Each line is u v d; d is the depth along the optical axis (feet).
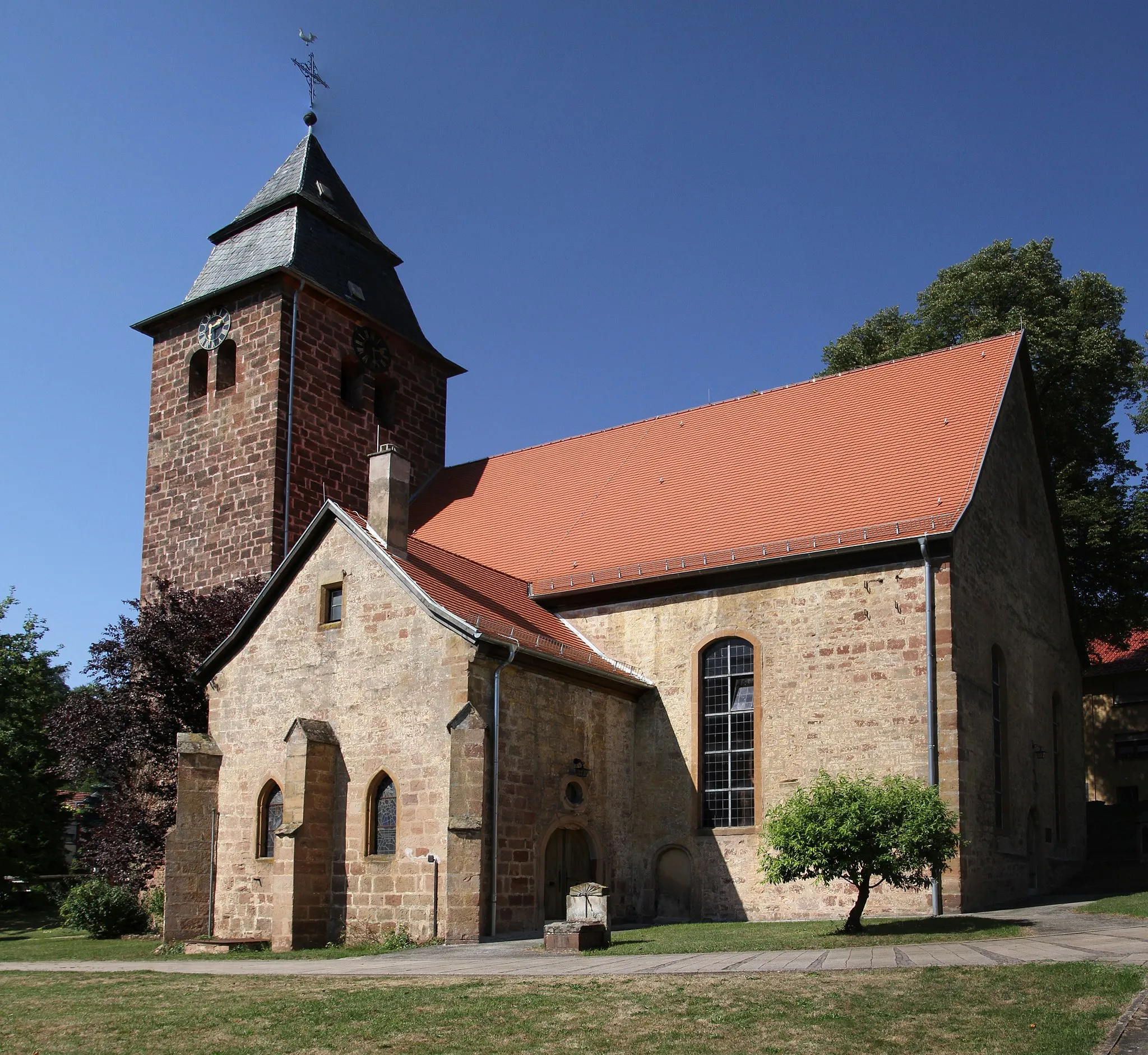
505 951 70.08
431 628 84.74
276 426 123.85
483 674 83.46
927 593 86.74
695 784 95.04
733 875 91.71
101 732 110.73
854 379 111.14
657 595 100.12
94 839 112.78
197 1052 43.11
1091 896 93.35
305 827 84.48
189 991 56.75
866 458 100.27
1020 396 108.68
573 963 60.90
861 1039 40.32
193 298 132.67
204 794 94.32
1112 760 161.17
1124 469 138.21
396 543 93.25
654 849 95.81
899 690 86.84
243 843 92.58
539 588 105.60
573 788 91.04
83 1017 50.80
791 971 52.75
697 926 84.23
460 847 78.48
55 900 152.87
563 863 89.76
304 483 125.80
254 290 128.77
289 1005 50.49
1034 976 48.08
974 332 137.69
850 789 71.05
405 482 95.25
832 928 73.97
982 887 85.05
